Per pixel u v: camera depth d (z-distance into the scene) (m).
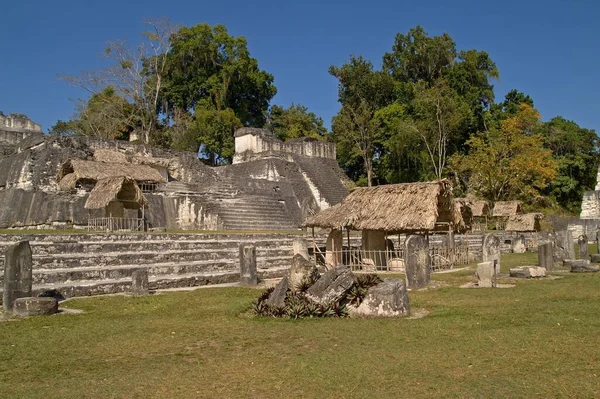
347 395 4.64
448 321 7.67
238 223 23.73
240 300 10.46
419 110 41.78
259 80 49.06
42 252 12.61
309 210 28.06
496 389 4.66
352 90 47.31
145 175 24.59
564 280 12.84
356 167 49.69
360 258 17.42
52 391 4.92
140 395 4.79
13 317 8.72
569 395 4.48
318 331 7.24
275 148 38.66
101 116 41.50
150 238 14.97
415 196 15.80
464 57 45.28
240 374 5.35
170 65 47.19
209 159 46.06
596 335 6.52
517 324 7.31
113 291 11.70
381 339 6.63
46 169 22.98
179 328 7.74
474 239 26.44
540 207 40.53
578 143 46.88
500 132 40.50
